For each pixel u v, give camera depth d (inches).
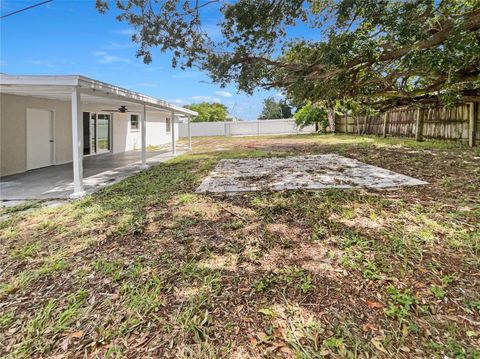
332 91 300.8
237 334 78.9
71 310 91.7
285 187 222.2
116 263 118.5
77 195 233.8
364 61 251.4
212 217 166.1
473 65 273.9
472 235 125.6
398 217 150.3
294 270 106.7
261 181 248.4
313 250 121.0
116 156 522.6
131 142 668.1
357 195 190.1
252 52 262.1
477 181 209.9
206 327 81.6
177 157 471.2
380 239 127.0
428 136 490.9
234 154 466.3
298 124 912.3
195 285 101.3
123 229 153.5
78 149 238.7
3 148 330.0
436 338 73.7
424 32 212.8
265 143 658.2
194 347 75.3
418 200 176.1
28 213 193.0
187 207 185.8
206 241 134.7
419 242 122.4
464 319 79.8
